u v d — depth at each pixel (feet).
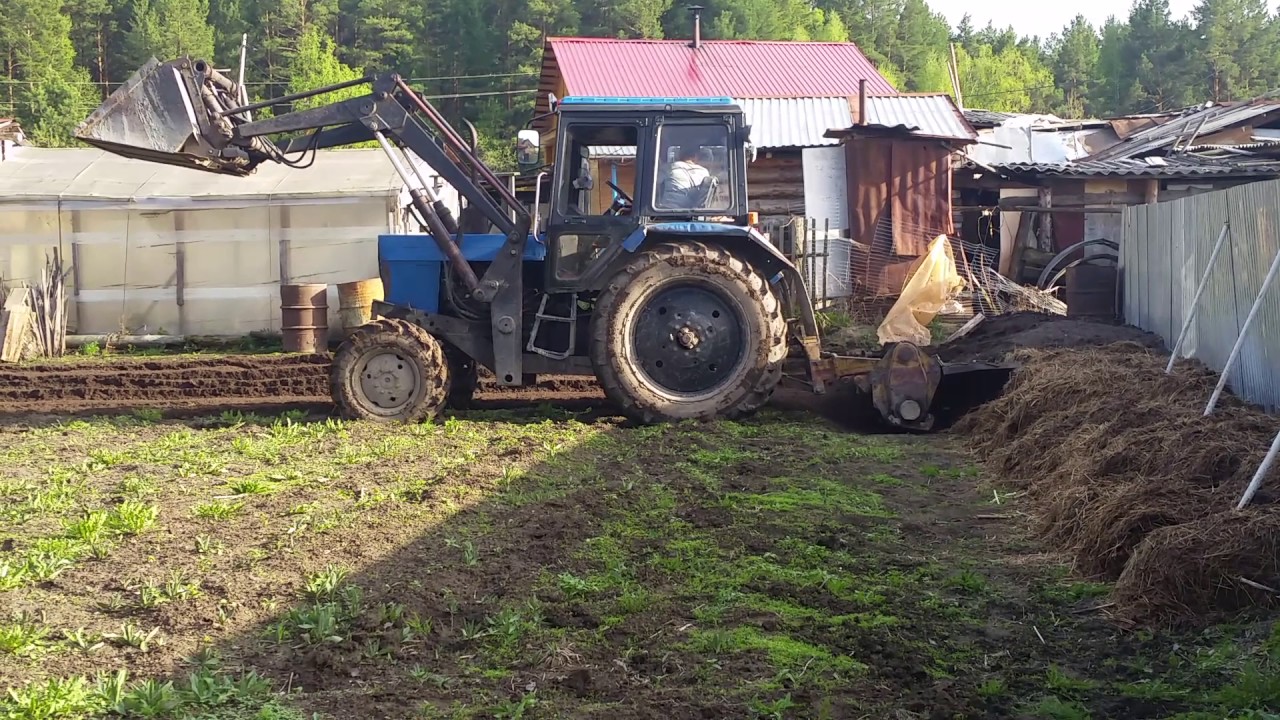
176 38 192.44
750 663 14.74
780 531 20.83
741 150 31.55
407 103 32.40
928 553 20.02
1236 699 13.50
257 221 53.11
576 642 15.37
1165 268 34.73
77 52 204.54
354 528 20.24
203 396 40.19
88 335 52.47
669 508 22.17
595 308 30.99
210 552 18.81
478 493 22.82
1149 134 77.97
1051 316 40.83
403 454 26.71
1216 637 15.42
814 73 70.54
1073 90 272.72
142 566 18.02
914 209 54.49
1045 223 61.41
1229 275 27.89
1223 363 28.25
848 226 55.26
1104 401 25.31
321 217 53.21
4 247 52.31
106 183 53.67
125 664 14.32
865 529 21.33
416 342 30.99
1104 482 20.49
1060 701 13.84
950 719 13.30
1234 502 17.94
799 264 48.24
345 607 16.29
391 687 13.83
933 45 277.03
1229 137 75.25
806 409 34.40
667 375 31.37
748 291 31.01
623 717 13.12
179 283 53.01
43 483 23.97
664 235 31.22
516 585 17.46
